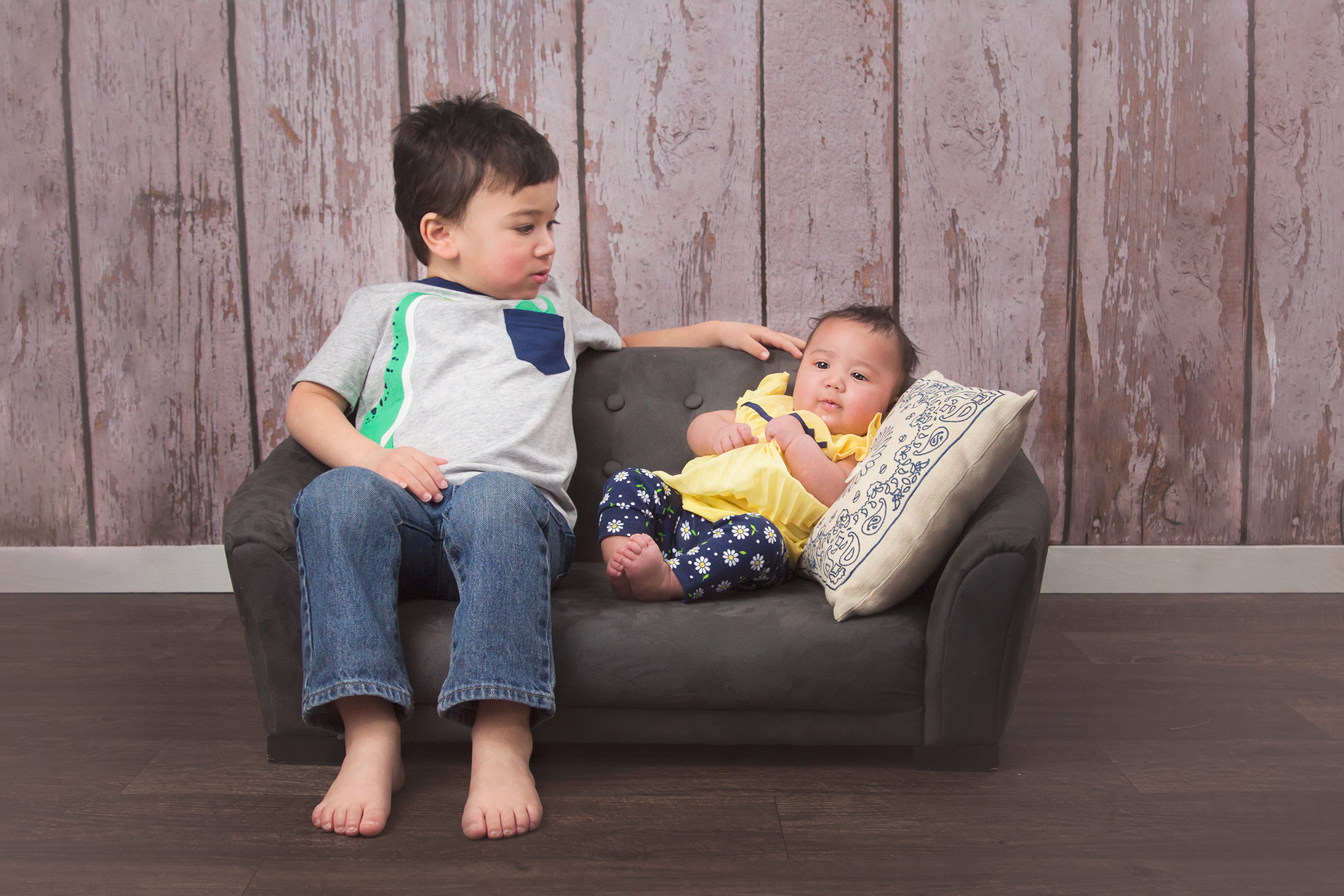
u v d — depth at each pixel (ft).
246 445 6.13
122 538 6.20
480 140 4.47
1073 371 6.09
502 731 3.34
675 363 5.14
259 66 5.83
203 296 6.01
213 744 3.93
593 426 5.01
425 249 4.73
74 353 6.05
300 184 5.92
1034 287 6.03
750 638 3.56
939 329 6.07
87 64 5.82
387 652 3.37
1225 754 3.88
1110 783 3.62
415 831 3.22
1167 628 5.54
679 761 3.81
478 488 3.58
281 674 3.63
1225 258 5.98
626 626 3.59
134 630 5.45
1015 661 3.58
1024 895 2.88
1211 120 5.87
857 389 4.61
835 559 3.85
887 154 5.94
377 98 5.86
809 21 5.84
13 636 5.35
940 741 3.64
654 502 4.35
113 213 5.94
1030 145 5.91
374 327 4.50
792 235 6.01
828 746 3.96
